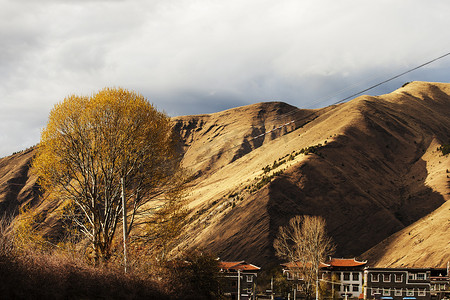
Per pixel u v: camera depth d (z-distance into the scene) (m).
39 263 24.86
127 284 30.48
